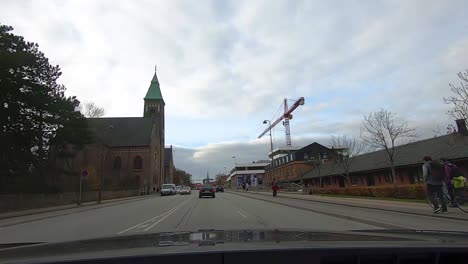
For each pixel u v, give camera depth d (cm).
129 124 9994
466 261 267
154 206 3094
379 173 4697
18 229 1689
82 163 8188
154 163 10350
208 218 1822
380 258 261
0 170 3706
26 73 4025
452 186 1617
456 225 1280
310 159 7775
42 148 4484
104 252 271
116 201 4688
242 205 2819
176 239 339
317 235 351
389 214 1750
